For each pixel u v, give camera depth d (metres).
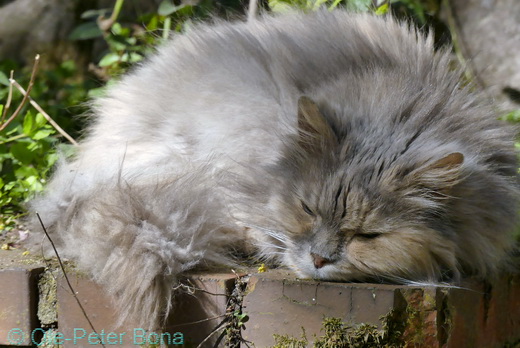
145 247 3.95
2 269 4.14
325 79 4.57
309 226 3.97
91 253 4.05
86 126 7.06
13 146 5.75
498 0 7.44
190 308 3.97
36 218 4.55
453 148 3.89
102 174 4.65
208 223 4.20
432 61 4.69
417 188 3.83
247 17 5.93
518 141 5.01
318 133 4.04
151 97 5.16
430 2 7.47
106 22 7.25
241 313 3.89
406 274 3.92
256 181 4.25
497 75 7.40
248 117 4.54
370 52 4.68
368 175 3.86
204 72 5.02
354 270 3.90
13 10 8.63
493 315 4.41
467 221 3.99
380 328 3.63
